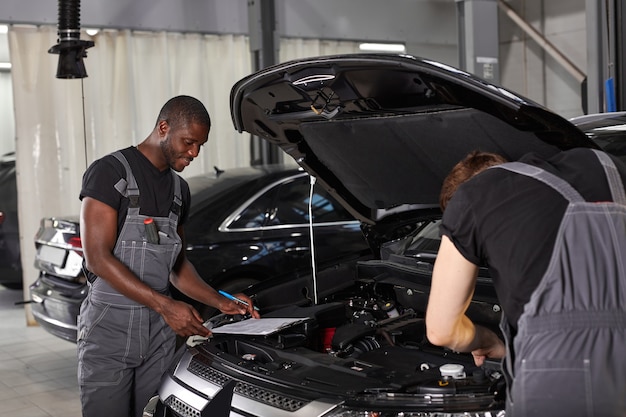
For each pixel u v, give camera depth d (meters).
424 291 2.84
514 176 1.75
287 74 2.39
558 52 9.25
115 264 2.68
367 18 8.56
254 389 2.33
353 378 2.31
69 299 4.59
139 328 2.76
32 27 6.66
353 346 2.75
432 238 3.21
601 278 1.68
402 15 8.82
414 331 2.86
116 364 2.77
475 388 2.14
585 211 1.69
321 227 5.17
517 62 9.95
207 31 7.55
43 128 6.75
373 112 2.42
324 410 2.14
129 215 2.72
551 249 1.68
